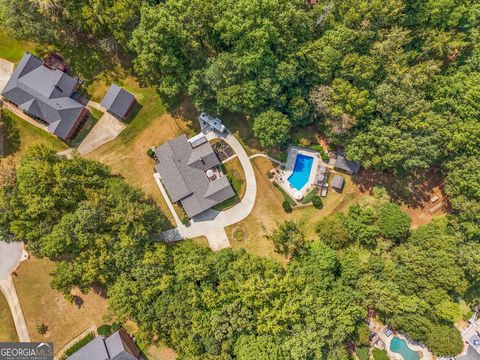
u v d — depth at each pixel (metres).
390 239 63.12
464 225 60.84
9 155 61.84
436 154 58.59
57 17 57.12
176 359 58.25
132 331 61.56
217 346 54.81
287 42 55.22
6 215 53.09
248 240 65.06
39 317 60.81
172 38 54.72
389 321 62.22
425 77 56.97
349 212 64.38
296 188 66.56
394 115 58.50
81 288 56.31
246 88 56.47
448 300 57.84
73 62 63.16
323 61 55.72
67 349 60.34
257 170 65.62
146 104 64.44
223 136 65.38
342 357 56.66
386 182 66.31
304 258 61.84
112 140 63.78
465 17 58.59
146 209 56.81
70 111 59.66
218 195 62.72
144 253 57.16
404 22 57.97
